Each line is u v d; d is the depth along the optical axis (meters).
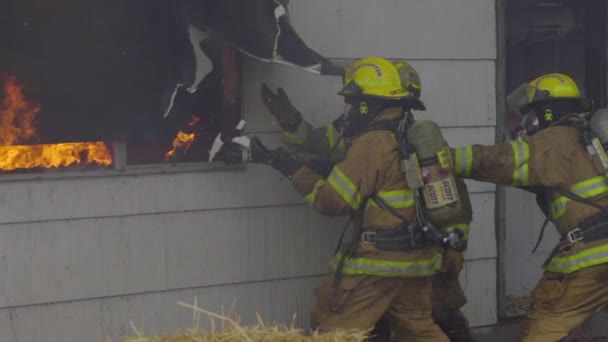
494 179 13.62
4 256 13.49
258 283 15.41
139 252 14.44
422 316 13.69
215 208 14.96
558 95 14.19
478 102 17.02
